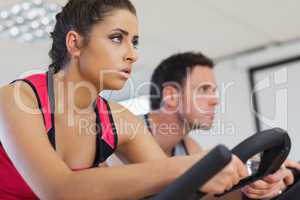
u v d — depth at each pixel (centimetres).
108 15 89
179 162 72
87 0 92
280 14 411
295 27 446
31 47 422
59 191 74
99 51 90
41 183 77
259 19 420
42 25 381
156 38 442
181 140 186
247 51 508
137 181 71
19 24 383
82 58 92
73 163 96
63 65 97
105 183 72
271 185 83
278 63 523
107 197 72
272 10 401
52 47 100
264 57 505
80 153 97
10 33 398
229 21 419
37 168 78
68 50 94
